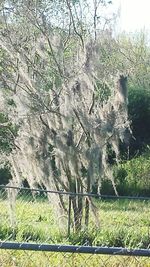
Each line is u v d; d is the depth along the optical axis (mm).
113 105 12555
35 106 12461
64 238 10023
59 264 5562
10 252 5523
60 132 12320
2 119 15406
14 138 13023
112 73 14570
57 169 12344
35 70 13352
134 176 21953
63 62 13086
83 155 12242
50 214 12109
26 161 12273
